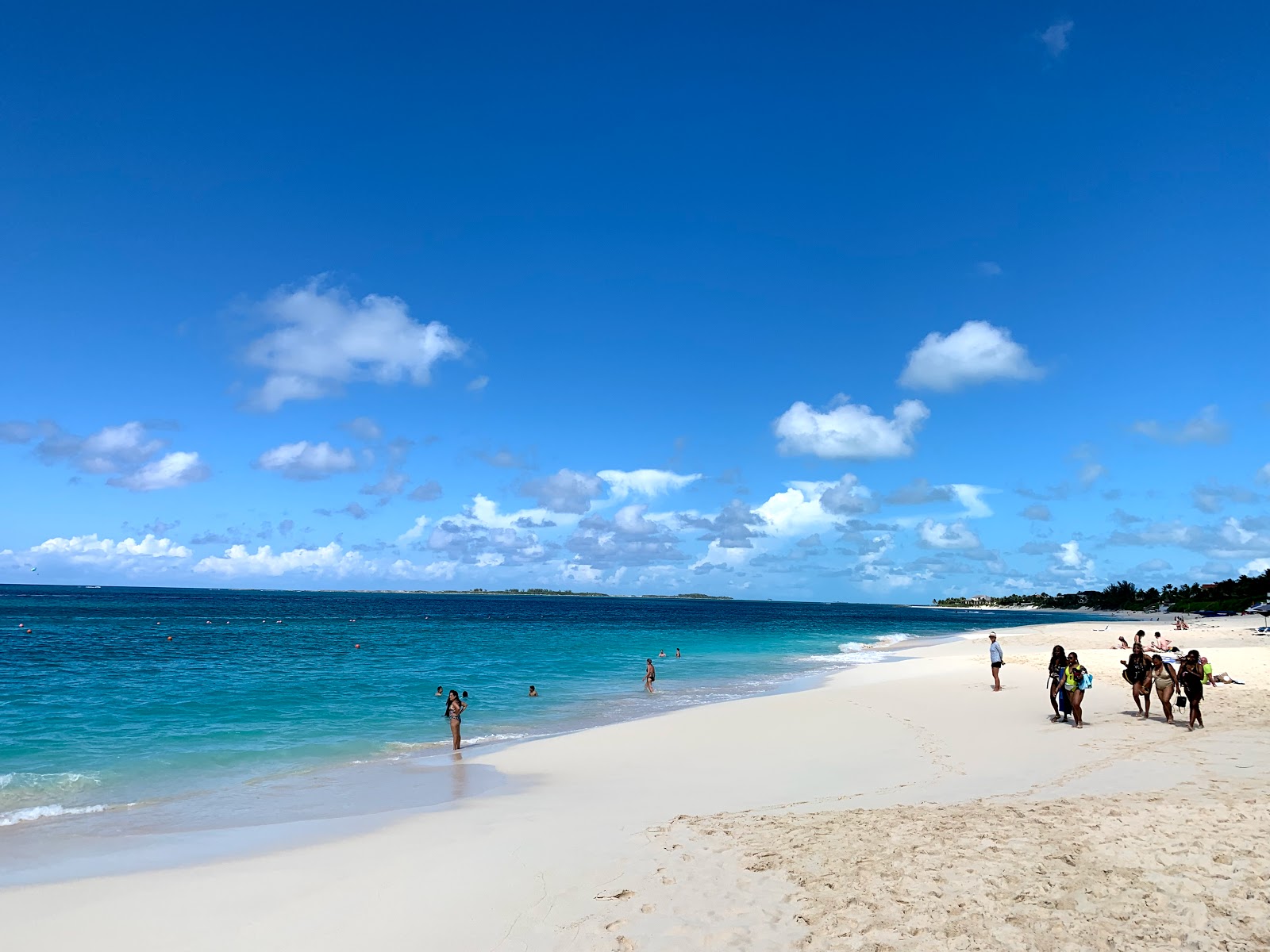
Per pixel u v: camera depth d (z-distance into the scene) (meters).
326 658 44.34
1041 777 12.47
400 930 7.09
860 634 82.50
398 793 14.00
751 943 6.27
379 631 74.44
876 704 22.88
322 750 18.64
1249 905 6.09
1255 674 26.61
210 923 7.42
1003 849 7.93
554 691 30.70
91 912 7.76
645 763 15.84
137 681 31.62
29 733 20.45
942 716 20.52
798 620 139.62
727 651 54.53
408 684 32.12
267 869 9.05
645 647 57.59
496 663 42.47
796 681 34.00
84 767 16.52
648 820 10.74
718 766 15.28
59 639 54.31
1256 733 15.54
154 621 81.12
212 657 43.69
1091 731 16.94
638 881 7.94
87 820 12.48
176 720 22.83
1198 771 12.05
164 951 6.82
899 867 7.63
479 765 16.39
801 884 7.44
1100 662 35.00
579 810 11.79
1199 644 48.31
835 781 13.41
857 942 6.11
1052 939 5.83
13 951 6.91
